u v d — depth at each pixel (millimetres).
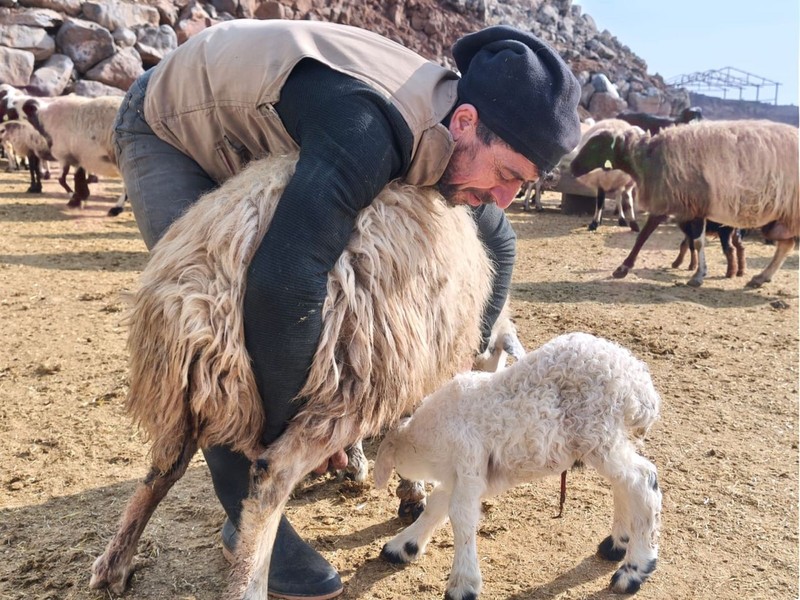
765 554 3201
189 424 2381
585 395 2822
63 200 13727
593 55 45875
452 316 2650
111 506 3354
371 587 2893
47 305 6688
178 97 2617
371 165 2152
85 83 21062
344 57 2268
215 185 2809
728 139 8305
